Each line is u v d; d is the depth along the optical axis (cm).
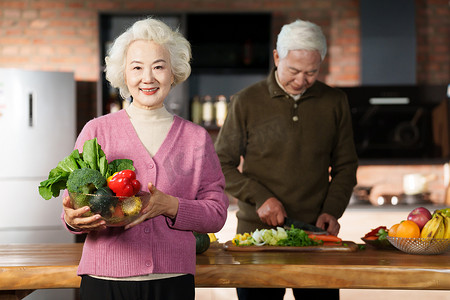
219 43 541
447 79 556
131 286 164
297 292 261
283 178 269
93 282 165
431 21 556
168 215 163
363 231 471
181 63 177
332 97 276
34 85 494
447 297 400
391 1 517
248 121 274
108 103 531
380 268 201
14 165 490
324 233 248
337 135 279
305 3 555
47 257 220
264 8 555
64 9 552
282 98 271
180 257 169
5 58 549
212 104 545
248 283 203
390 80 519
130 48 170
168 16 535
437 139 507
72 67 552
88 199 152
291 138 269
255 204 269
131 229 165
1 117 488
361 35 520
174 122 176
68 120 500
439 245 224
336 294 258
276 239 238
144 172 168
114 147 170
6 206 489
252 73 550
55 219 496
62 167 164
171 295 167
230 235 454
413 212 240
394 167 550
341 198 272
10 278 199
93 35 554
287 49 257
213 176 179
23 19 549
